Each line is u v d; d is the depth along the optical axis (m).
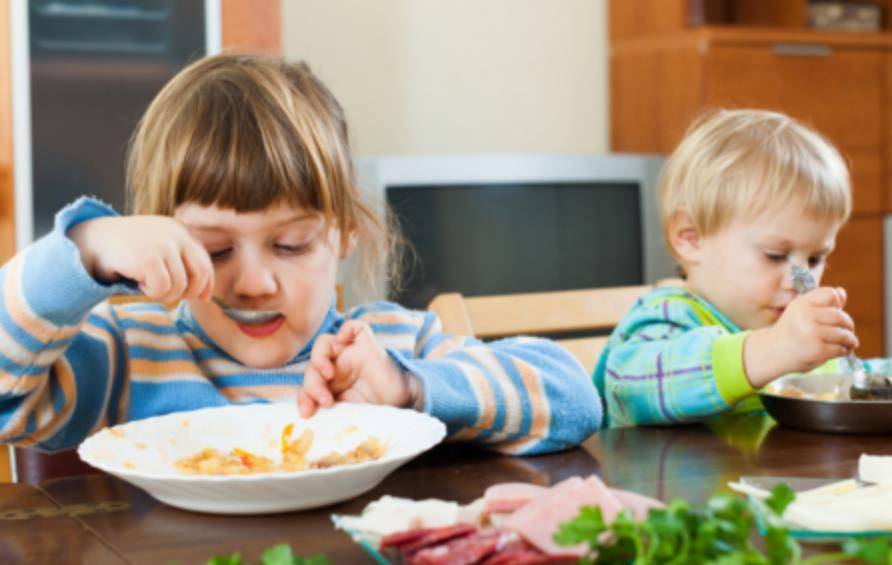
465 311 1.63
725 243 1.61
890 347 3.59
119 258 0.92
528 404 1.08
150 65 2.64
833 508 0.78
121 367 1.20
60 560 0.77
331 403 1.04
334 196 1.14
